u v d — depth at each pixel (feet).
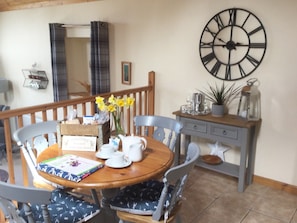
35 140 7.20
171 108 12.17
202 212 8.29
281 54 9.06
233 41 9.96
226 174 10.41
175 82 11.82
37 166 5.38
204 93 11.01
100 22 12.87
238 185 9.59
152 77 12.27
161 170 5.41
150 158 5.93
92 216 5.41
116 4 12.92
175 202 5.76
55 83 15.12
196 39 10.87
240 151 9.66
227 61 10.23
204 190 9.61
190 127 10.38
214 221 7.87
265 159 9.98
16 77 18.94
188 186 9.87
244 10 9.52
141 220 5.57
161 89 12.32
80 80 16.60
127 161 5.65
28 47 17.49
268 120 9.68
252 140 9.70
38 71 17.12
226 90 10.46
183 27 11.13
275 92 9.38
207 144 11.41
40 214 5.21
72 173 5.06
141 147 5.81
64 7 14.92
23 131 6.82
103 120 6.46
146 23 12.14
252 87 9.57
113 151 5.91
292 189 9.49
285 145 9.48
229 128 9.37
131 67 13.05
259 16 9.28
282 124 9.42
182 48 11.32
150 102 12.53
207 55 10.66
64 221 5.11
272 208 8.58
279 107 9.38
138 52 12.69
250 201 8.96
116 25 13.16
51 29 14.49
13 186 4.07
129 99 6.41
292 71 8.94
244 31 9.67
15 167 13.93
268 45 9.26
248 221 7.91
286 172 9.60
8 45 18.84
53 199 5.77
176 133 7.80
